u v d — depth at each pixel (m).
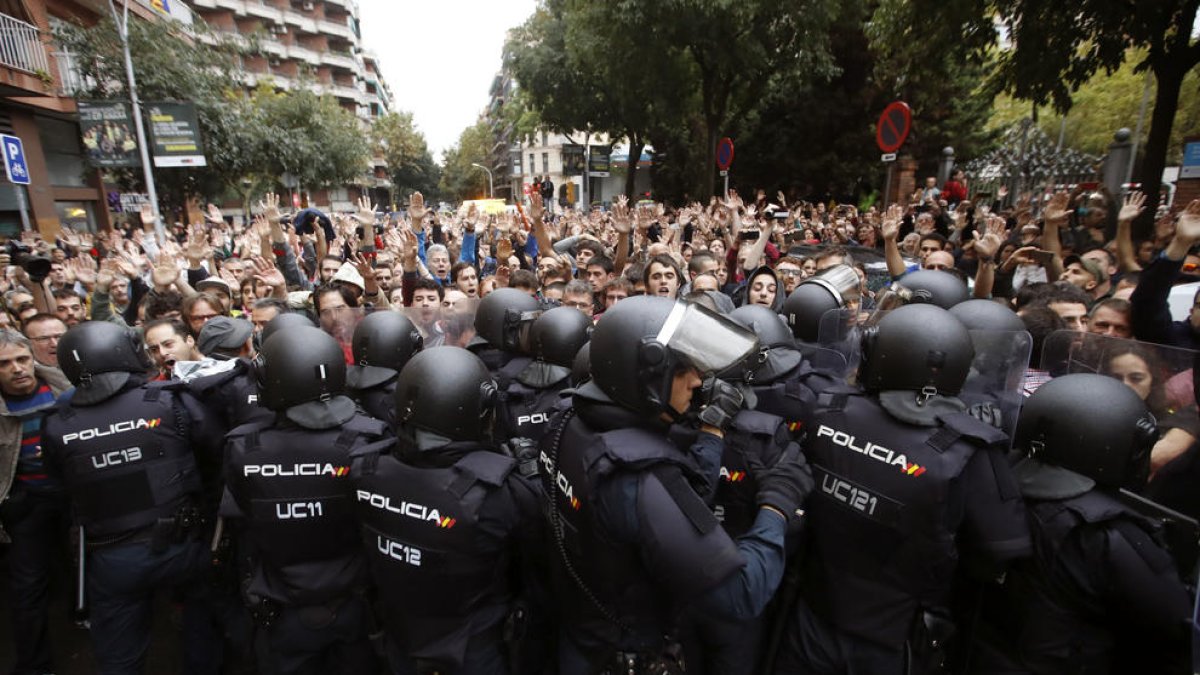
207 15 49.84
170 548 2.52
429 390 1.83
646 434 1.50
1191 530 1.85
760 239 5.11
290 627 2.12
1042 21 7.93
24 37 14.28
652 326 1.47
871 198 24.11
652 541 1.40
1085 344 2.37
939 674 1.87
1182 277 4.17
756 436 2.10
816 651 1.99
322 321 3.94
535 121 34.44
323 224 8.41
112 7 12.45
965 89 21.66
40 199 15.66
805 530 2.01
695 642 2.21
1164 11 6.98
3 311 4.72
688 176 28.00
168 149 12.68
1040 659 1.71
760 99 21.75
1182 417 2.06
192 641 2.76
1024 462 1.82
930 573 1.77
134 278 5.41
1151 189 7.74
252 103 21.33
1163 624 1.54
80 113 12.24
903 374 1.80
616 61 18.66
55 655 3.20
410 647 1.90
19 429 2.88
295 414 2.09
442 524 1.76
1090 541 1.61
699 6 14.66
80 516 2.49
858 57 21.83
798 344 3.19
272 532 2.07
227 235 10.32
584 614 1.74
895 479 1.74
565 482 1.59
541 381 2.99
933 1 8.72
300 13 58.34
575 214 15.45
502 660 1.93
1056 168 22.92
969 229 7.82
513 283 4.80
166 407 2.56
